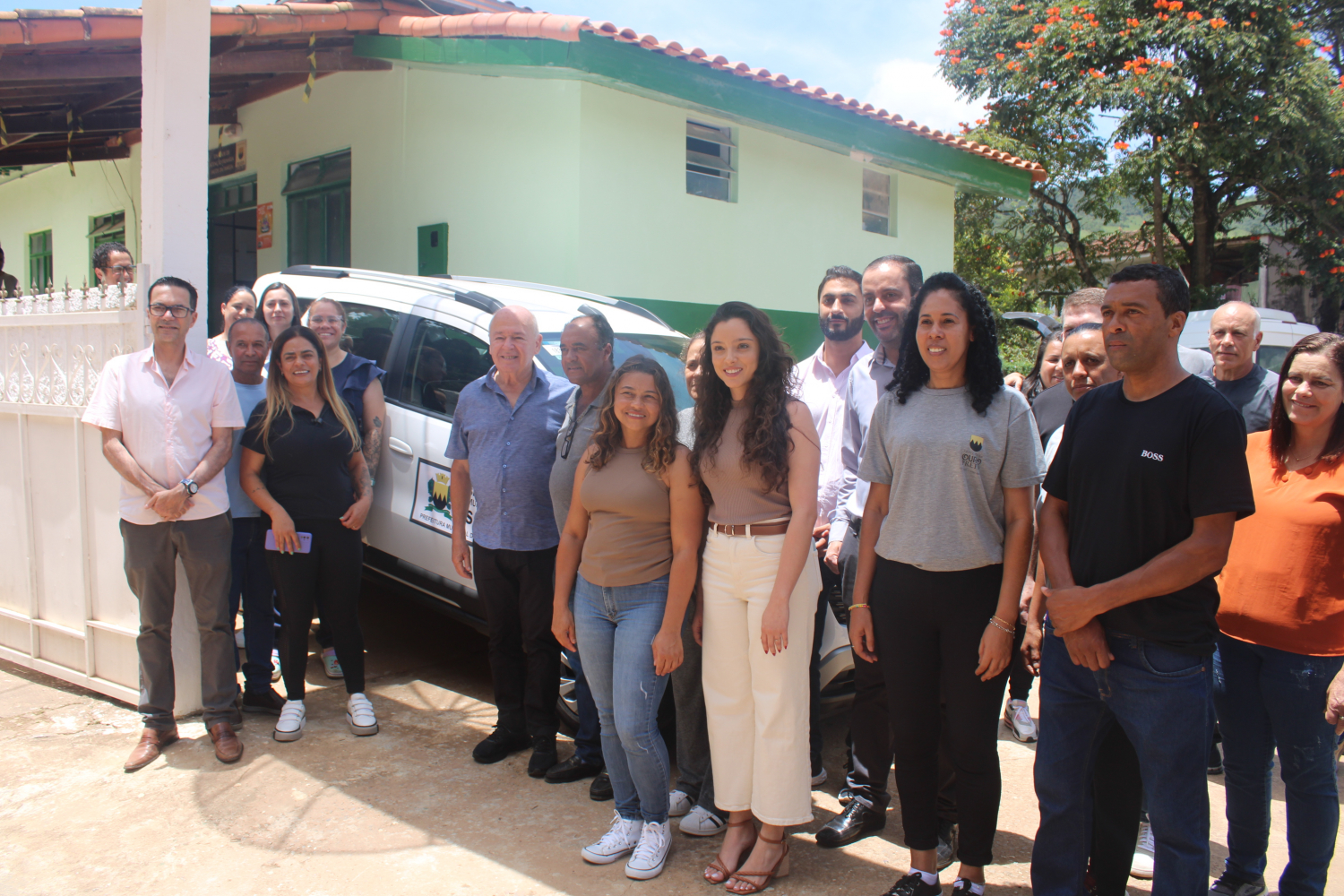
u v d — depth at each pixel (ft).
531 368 12.79
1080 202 46.29
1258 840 9.62
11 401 15.49
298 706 13.55
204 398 12.76
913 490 9.10
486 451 12.52
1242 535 9.58
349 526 13.55
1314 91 39.60
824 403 12.62
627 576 10.23
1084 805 8.65
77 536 14.80
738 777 9.95
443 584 14.67
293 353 13.14
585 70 22.08
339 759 12.74
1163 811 8.02
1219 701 9.69
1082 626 8.02
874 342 30.99
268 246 32.42
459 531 13.17
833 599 11.99
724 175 28.32
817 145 29.84
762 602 9.64
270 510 13.05
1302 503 9.20
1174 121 39.50
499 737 12.92
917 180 35.55
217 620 12.82
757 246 28.94
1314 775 9.12
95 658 14.74
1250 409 12.55
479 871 10.01
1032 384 17.02
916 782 9.37
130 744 13.10
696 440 9.94
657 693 10.21
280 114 31.60
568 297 17.62
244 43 24.45
